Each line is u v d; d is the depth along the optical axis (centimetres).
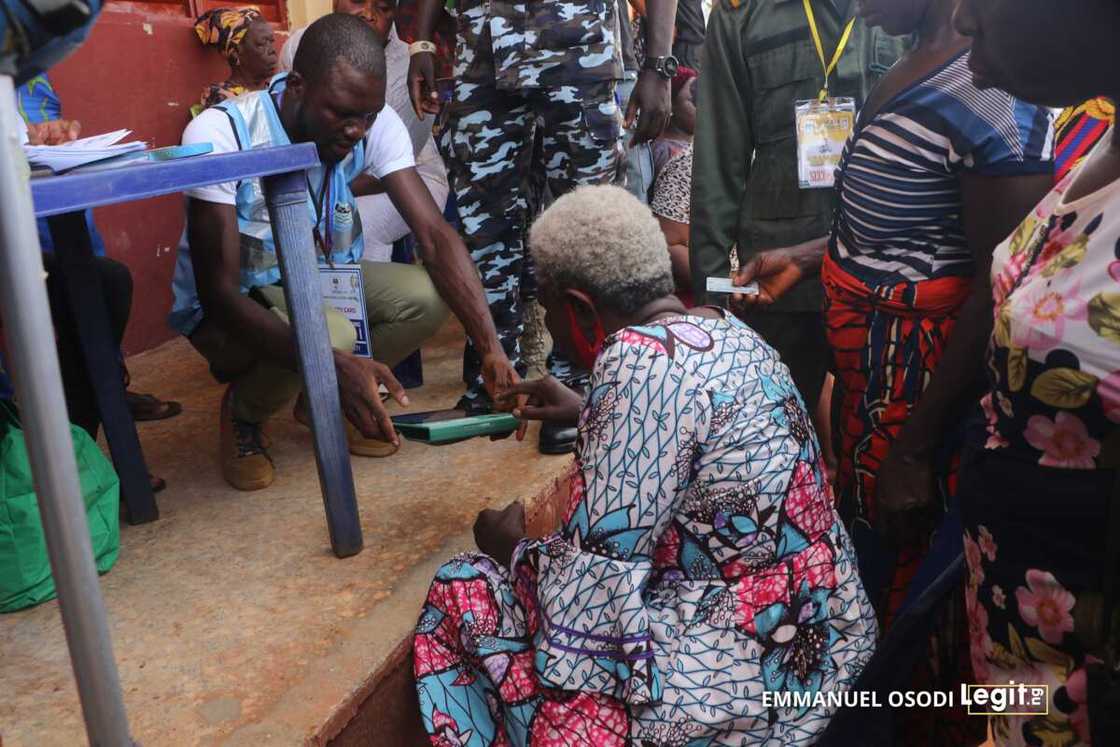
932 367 171
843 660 152
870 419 180
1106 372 98
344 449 202
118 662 170
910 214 166
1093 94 105
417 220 244
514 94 260
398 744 180
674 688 144
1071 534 106
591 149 262
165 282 378
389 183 247
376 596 191
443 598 168
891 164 165
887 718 154
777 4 229
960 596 152
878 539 186
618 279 154
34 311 80
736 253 267
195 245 214
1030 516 109
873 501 180
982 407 127
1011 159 150
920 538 171
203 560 207
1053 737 111
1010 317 108
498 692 158
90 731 94
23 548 183
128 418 218
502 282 276
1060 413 103
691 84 380
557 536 150
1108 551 102
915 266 169
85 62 337
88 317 208
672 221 343
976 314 155
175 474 253
